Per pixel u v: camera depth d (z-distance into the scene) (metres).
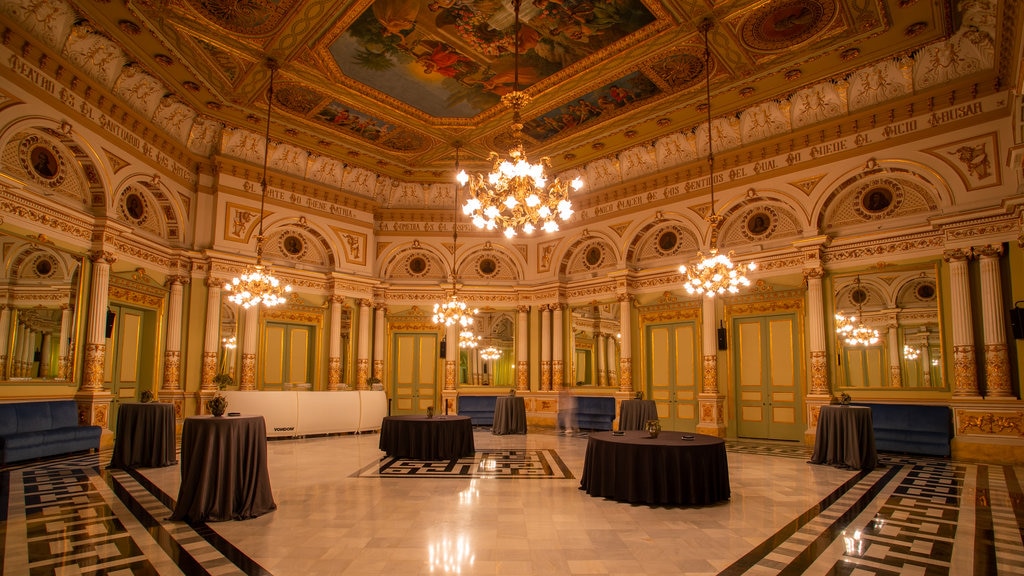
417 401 16.89
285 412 12.79
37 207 9.56
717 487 6.69
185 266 13.32
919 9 8.90
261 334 14.44
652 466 6.59
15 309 9.23
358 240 16.33
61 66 9.62
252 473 6.12
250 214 14.26
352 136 13.66
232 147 13.74
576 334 16.36
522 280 17.27
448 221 17.33
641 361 14.98
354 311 16.19
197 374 13.28
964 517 6.07
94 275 10.70
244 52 9.99
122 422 8.70
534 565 4.56
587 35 9.60
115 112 11.02
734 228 13.64
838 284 11.95
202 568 4.45
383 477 8.25
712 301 13.73
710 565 4.57
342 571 4.41
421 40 9.80
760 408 12.95
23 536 5.25
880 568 4.51
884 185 11.60
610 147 14.30
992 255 10.14
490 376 17.22
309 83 11.10
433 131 13.15
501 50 10.06
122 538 5.21
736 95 11.64
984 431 9.98
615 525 5.73
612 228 15.56
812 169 12.22
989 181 10.22
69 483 7.51
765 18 9.03
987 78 10.16
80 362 10.48
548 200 7.76
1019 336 8.85
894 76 10.86
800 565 4.58
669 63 10.38
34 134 9.68
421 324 17.05
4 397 9.05
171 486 7.39
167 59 10.50
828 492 7.31
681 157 14.05
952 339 10.54
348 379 15.88
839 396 11.67
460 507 6.45
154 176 12.26
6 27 8.66
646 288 15.06
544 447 11.86
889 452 10.85
